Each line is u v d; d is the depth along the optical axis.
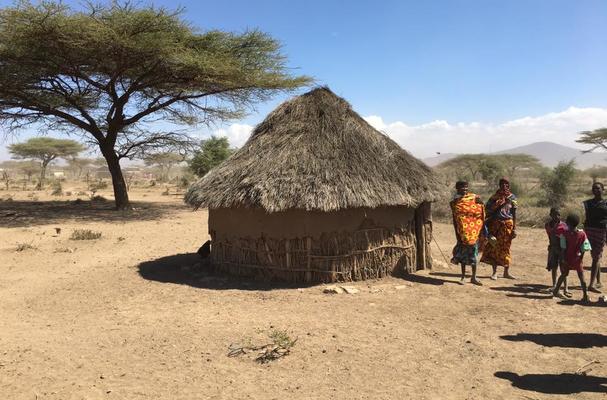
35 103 20.31
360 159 8.30
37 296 7.72
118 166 22.03
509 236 8.20
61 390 4.34
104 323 6.31
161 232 15.22
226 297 7.40
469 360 4.85
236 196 8.01
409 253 8.79
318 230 8.00
